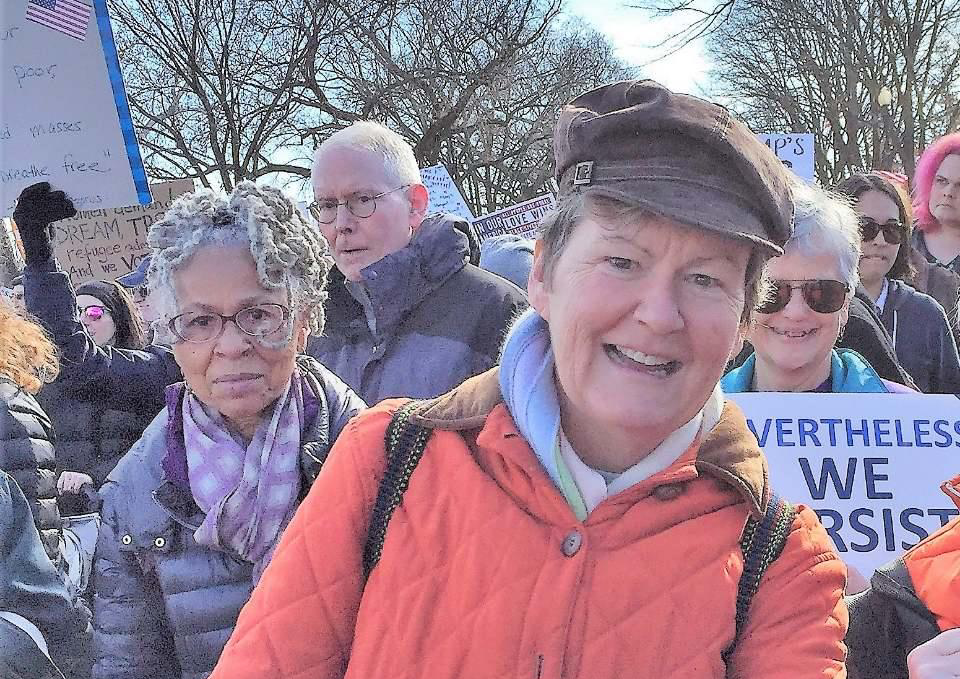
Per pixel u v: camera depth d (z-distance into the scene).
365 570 1.18
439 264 2.24
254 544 1.60
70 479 2.05
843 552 2.05
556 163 1.18
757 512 1.15
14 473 1.85
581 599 1.11
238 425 1.68
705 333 1.10
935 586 1.69
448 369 2.18
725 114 1.10
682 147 1.08
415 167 2.41
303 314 1.71
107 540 1.68
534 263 1.22
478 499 1.15
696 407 1.14
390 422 1.23
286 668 1.14
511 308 2.25
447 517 1.16
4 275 2.37
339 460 1.23
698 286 1.10
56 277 2.07
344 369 2.27
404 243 2.34
